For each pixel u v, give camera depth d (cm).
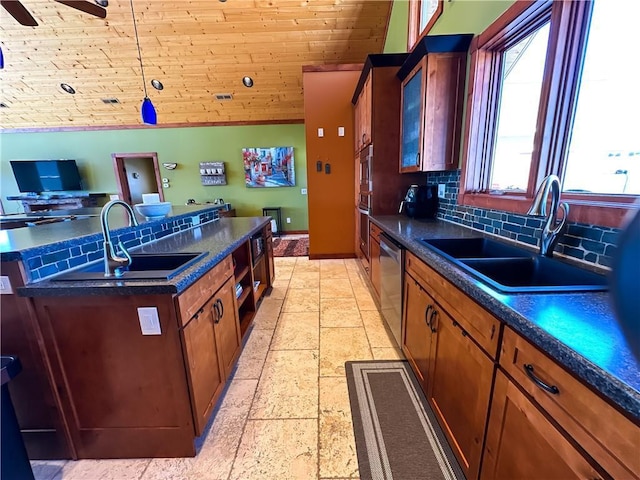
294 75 473
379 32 396
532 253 133
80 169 607
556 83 128
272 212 642
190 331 123
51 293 109
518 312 77
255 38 399
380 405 156
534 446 73
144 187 714
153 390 123
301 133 608
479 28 182
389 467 122
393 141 289
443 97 207
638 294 34
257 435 140
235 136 608
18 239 129
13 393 121
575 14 119
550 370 67
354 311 269
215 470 124
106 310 114
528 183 146
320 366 191
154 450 130
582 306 81
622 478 51
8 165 602
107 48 410
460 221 220
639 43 100
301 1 348
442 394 131
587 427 58
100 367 120
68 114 552
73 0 203
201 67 450
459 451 115
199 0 342
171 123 594
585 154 123
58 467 126
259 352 208
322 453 129
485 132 199
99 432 127
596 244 109
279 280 356
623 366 54
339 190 427
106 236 119
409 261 174
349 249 446
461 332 110
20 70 439
